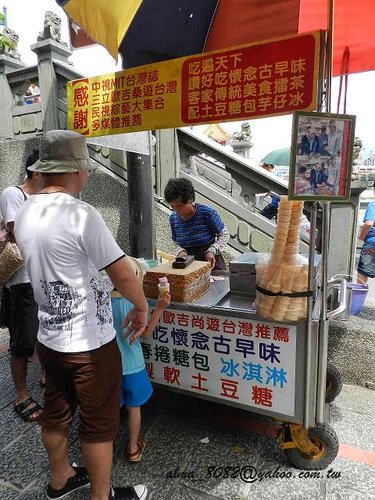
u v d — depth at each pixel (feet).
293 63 5.14
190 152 13.91
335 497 6.13
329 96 5.20
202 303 6.98
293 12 5.86
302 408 6.23
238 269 7.45
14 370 8.21
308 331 5.88
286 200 5.83
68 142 5.04
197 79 5.95
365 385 9.62
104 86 6.91
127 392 6.61
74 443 7.53
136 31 6.40
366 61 7.26
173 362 7.35
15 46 17.24
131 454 6.86
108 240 4.75
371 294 15.71
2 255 7.54
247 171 13.16
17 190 7.89
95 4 5.52
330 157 5.08
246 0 6.11
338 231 10.94
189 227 10.01
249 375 6.63
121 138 9.77
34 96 19.62
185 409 8.59
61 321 4.94
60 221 4.75
